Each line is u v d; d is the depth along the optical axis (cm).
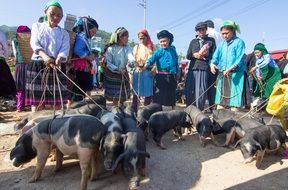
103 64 367
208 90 393
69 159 260
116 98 359
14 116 421
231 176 239
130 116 283
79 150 202
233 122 298
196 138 332
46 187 214
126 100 369
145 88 381
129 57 353
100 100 325
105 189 213
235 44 329
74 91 338
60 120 214
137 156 202
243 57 327
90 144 202
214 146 305
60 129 208
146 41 400
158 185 222
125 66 358
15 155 219
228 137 297
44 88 285
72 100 339
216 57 345
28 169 241
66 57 283
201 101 373
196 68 372
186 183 227
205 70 371
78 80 339
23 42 309
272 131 255
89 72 347
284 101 238
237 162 266
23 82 441
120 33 351
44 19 309
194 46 376
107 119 241
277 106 242
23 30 388
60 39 287
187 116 321
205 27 371
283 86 240
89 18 351
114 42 355
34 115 275
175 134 324
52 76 287
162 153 283
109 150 208
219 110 332
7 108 475
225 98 340
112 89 357
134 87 381
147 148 296
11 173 235
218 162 265
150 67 381
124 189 213
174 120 306
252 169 252
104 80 364
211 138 313
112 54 355
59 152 234
